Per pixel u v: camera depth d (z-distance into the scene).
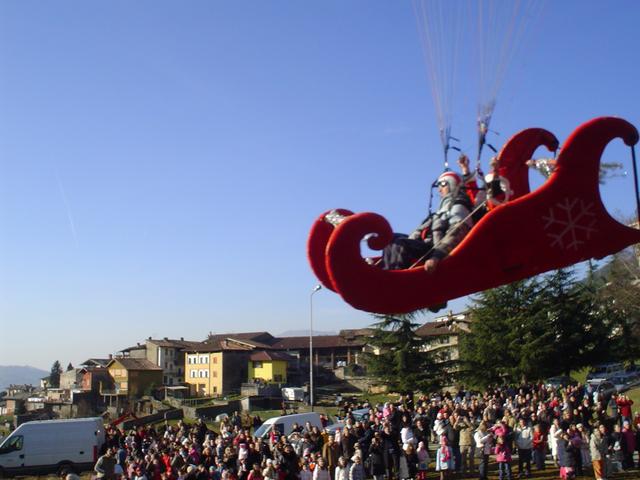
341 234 6.27
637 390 39.38
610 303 49.78
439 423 24.19
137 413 79.62
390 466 22.22
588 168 6.79
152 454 22.72
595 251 6.89
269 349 102.31
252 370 98.38
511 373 45.41
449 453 23.25
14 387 148.75
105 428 35.28
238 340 103.19
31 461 32.22
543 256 6.77
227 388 97.12
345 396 71.06
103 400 99.06
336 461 23.44
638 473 22.77
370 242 6.52
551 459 25.89
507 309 46.50
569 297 45.97
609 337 47.97
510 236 6.64
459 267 6.59
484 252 6.63
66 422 33.16
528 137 7.77
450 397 36.62
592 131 6.75
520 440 23.44
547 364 45.16
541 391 31.77
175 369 107.56
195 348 102.25
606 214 6.87
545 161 7.08
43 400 104.06
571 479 22.02
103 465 23.53
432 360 48.72
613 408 28.06
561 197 6.73
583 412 25.20
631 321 49.06
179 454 23.05
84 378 102.62
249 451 22.48
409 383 47.94
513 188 7.70
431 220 7.47
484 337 46.88
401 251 7.09
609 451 23.19
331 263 6.27
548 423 24.64
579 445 22.78
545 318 45.28
